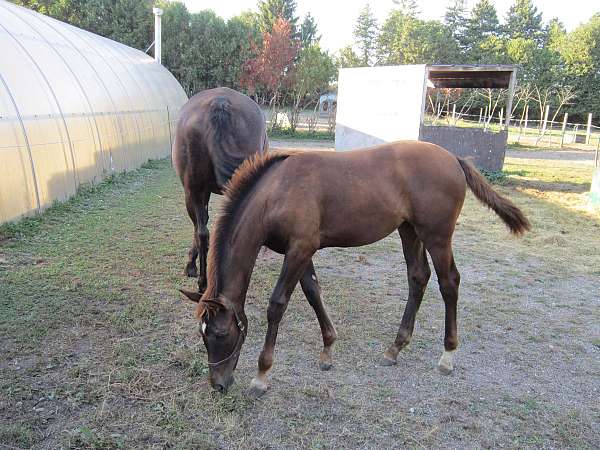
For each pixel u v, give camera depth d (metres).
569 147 23.72
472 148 12.55
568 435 2.88
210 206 8.82
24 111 7.10
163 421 2.84
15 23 9.09
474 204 9.80
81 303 4.32
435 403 3.18
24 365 3.35
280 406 3.08
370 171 3.24
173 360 3.48
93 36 14.26
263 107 28.11
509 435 2.88
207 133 4.26
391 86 14.15
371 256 6.35
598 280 5.60
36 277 4.81
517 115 40.25
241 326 3.02
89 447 2.62
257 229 3.06
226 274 2.98
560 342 4.11
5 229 6.05
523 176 13.16
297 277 3.13
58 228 6.54
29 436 2.65
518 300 4.98
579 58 37.28
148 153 13.71
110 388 3.13
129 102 12.59
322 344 3.90
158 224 7.12
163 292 4.70
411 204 3.33
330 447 2.73
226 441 2.73
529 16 55.22
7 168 6.35
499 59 37.53
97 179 9.67
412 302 3.66
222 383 2.92
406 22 46.78
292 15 52.00
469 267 5.98
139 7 25.73
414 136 13.42
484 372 3.61
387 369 3.59
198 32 25.70
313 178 3.12
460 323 4.39
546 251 6.70
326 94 27.73
